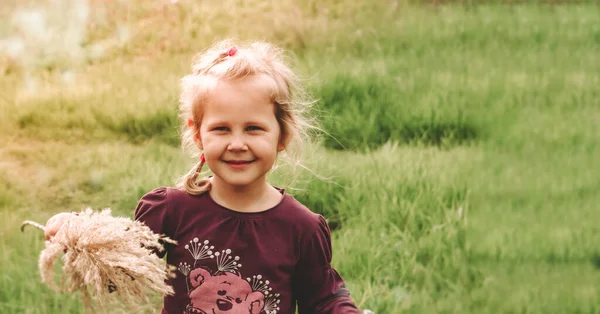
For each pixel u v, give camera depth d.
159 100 6.16
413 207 4.65
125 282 2.31
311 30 7.46
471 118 5.91
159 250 2.44
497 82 6.53
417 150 5.50
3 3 8.04
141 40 7.47
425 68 6.77
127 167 5.33
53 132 5.97
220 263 2.45
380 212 4.64
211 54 2.61
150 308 2.85
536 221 4.82
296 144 2.74
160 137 5.90
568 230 4.73
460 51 7.32
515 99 6.36
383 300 3.93
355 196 4.79
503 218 4.77
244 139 2.43
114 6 7.94
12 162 5.43
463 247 4.50
